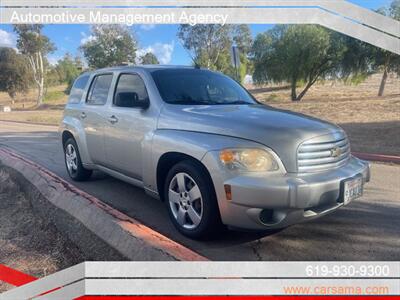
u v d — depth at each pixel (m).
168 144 3.86
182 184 3.82
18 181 6.07
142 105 4.44
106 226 3.84
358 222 4.23
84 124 5.60
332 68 28.72
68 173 6.42
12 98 52.41
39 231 4.11
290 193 3.21
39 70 47.91
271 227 3.36
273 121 3.66
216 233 3.74
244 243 3.72
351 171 3.70
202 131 3.68
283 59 28.91
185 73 4.91
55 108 40.28
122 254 3.42
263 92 39.34
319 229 4.04
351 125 12.30
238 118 3.72
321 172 3.50
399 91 32.28
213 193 3.52
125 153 4.67
